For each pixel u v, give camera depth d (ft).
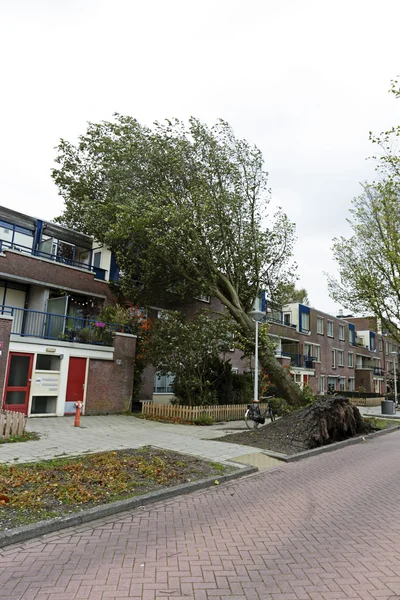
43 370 48.06
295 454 32.78
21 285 58.85
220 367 58.65
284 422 41.27
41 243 63.57
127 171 62.69
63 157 78.48
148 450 30.58
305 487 23.71
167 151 59.16
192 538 15.70
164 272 61.36
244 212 59.77
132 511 18.85
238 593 11.65
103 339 55.57
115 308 61.57
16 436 33.50
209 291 57.52
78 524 16.99
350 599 11.35
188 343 50.72
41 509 17.56
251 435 38.78
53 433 37.04
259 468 28.14
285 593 11.67
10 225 60.75
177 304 75.66
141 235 56.08
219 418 53.06
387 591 11.78
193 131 60.08
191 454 30.58
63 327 53.36
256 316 47.73
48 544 14.98
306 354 122.83
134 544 15.07
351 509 19.57
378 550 14.70
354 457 33.71
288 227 60.08
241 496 21.62
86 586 11.93
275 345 56.03
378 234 73.41
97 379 53.01
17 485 20.34
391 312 75.25
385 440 44.42
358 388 148.05
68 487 20.33
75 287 61.21
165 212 52.85
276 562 13.66
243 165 60.75
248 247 58.90
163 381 71.36
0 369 41.45
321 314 134.21
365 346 165.27
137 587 11.91
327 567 13.32
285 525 17.22
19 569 12.98
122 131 66.59
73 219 81.56
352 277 75.92
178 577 12.56
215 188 58.49
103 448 31.01
